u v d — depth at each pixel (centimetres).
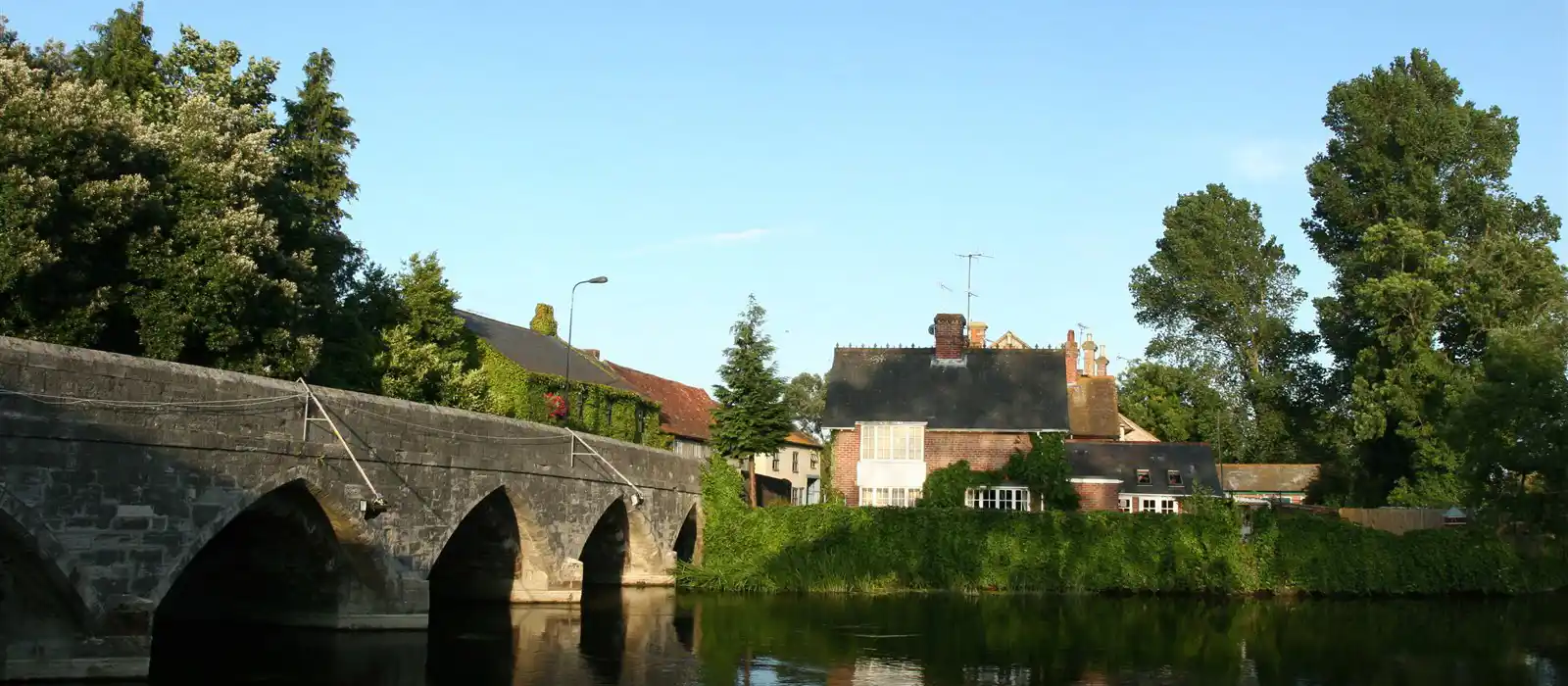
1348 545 4172
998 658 2600
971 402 4850
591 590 3888
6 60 2564
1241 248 6975
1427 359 5141
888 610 3553
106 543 1919
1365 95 6081
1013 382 4909
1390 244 5547
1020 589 4106
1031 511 4262
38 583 1883
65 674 1902
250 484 2172
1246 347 7094
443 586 3450
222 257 2758
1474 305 5203
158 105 3319
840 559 4091
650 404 5925
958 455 4750
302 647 2459
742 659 2508
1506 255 5262
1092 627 3188
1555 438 4106
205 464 2083
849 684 2233
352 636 2597
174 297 2730
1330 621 3419
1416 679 2411
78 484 1878
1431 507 4988
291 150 3884
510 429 3020
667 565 4034
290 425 2284
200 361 2867
